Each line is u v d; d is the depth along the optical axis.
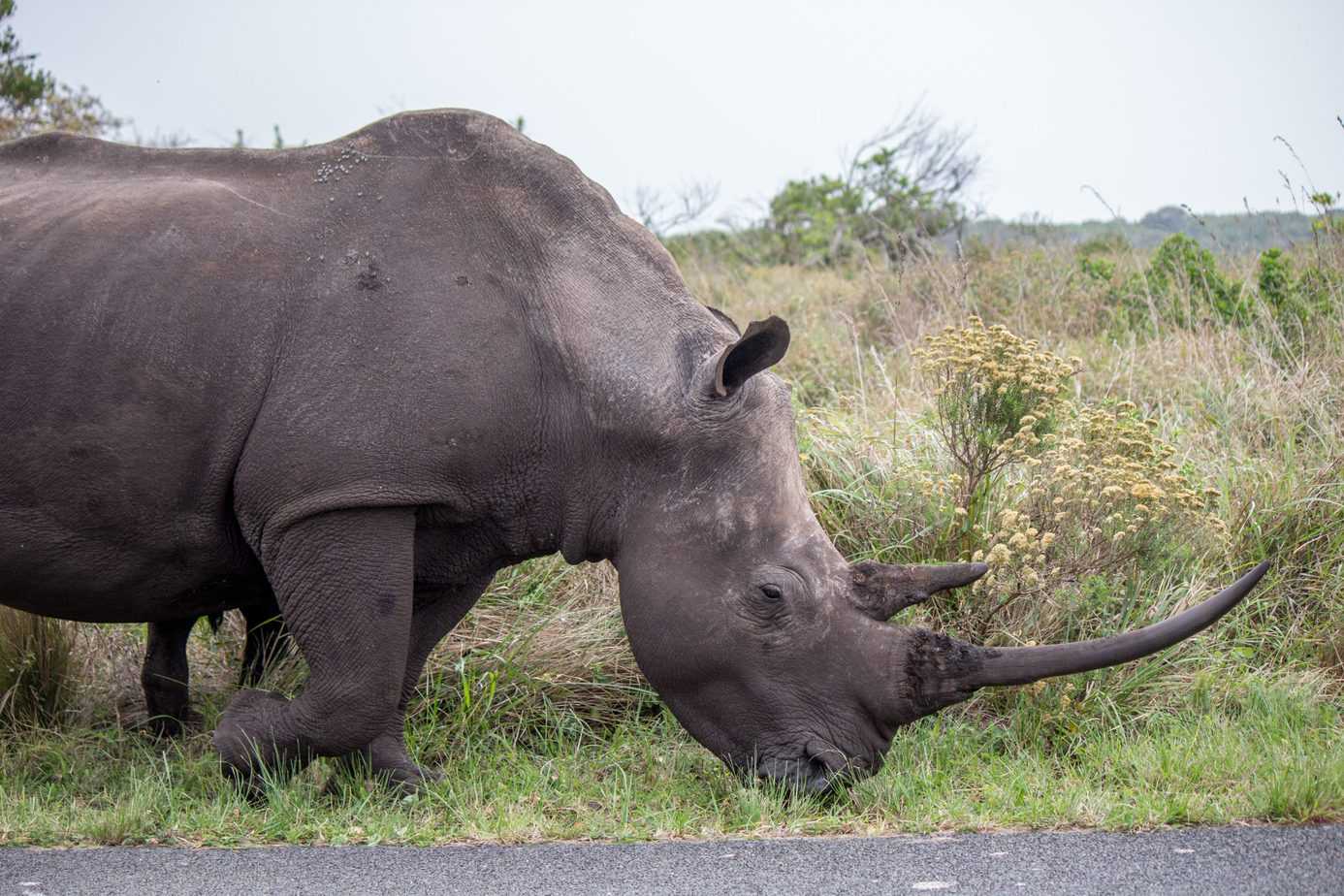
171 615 5.43
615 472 5.18
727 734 5.07
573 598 6.98
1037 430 6.47
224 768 5.14
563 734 6.24
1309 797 4.61
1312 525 7.24
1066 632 6.31
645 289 5.30
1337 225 10.16
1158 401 8.75
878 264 17.77
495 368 5.00
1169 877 3.88
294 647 6.37
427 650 5.63
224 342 4.93
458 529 5.23
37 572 5.09
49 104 12.66
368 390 4.88
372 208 5.15
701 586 5.04
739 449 5.09
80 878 4.03
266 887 3.92
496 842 4.58
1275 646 6.67
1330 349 9.02
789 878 3.98
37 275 4.99
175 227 5.05
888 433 7.95
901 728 5.92
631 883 3.94
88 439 4.93
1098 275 12.06
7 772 5.62
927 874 3.99
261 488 4.91
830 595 4.96
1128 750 5.52
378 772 5.34
